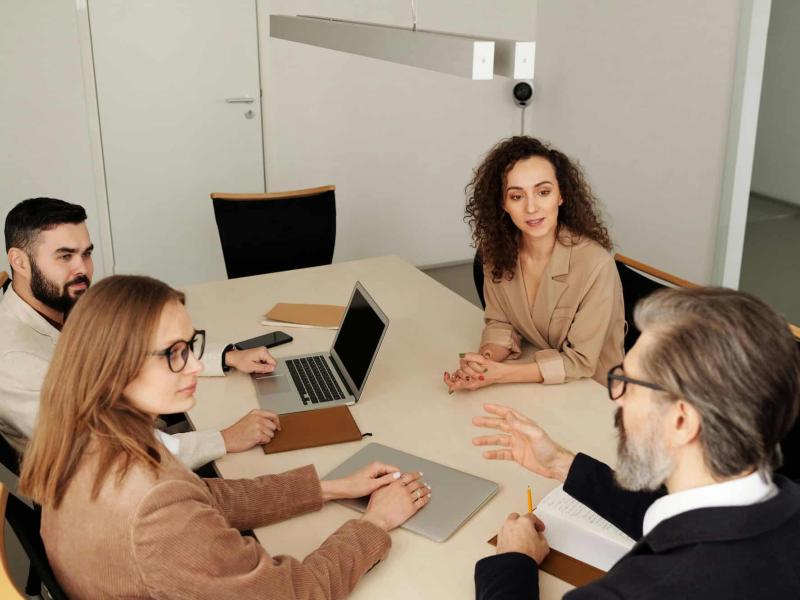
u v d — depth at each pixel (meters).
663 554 1.03
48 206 2.09
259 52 4.86
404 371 2.41
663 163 4.68
